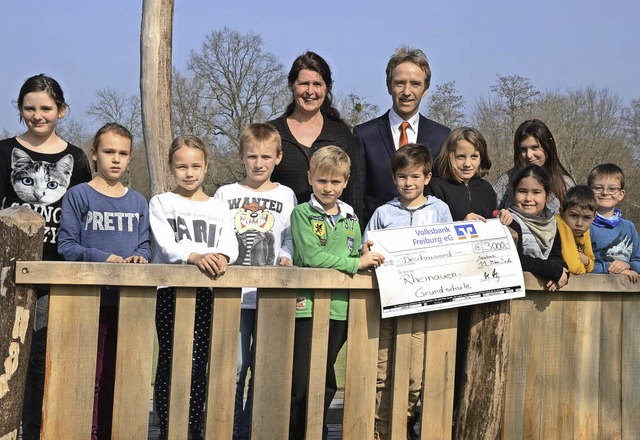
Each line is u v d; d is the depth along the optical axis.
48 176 4.04
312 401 3.40
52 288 3.08
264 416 3.33
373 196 4.81
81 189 3.82
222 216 3.99
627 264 4.18
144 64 8.67
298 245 3.78
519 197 4.10
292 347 3.35
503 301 3.59
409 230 3.47
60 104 4.08
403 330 3.53
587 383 3.81
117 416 3.17
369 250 3.41
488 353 3.60
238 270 3.21
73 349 3.12
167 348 3.85
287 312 3.33
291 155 4.48
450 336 3.58
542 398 3.74
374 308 3.46
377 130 4.84
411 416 4.07
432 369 3.57
